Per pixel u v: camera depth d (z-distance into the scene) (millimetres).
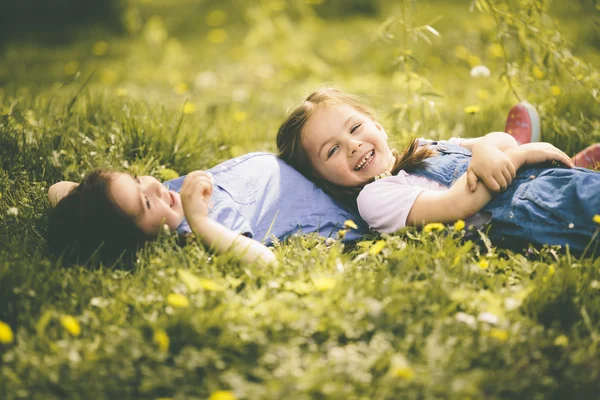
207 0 8438
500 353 1506
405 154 2338
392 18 2875
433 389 1392
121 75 5387
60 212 2023
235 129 3510
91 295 1786
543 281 1793
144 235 2033
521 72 2850
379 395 1412
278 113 4332
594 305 1715
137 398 1446
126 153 2822
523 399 1417
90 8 7359
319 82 5070
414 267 1872
